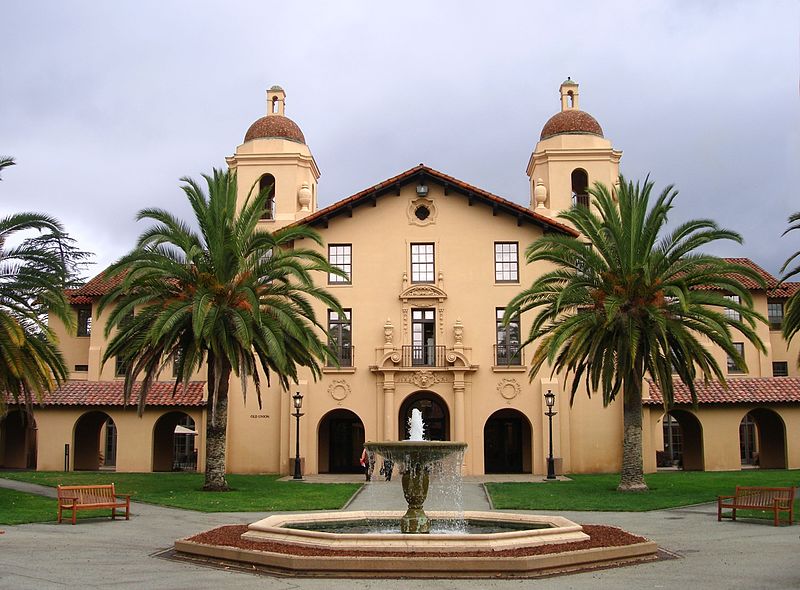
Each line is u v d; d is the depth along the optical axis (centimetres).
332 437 4341
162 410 4144
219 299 3003
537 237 4138
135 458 4081
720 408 4053
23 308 2602
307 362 3180
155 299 3017
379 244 4156
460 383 3978
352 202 4144
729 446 4022
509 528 1889
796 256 2944
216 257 3025
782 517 2278
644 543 1638
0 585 1349
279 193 4603
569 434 4019
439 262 4131
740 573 1474
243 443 4131
